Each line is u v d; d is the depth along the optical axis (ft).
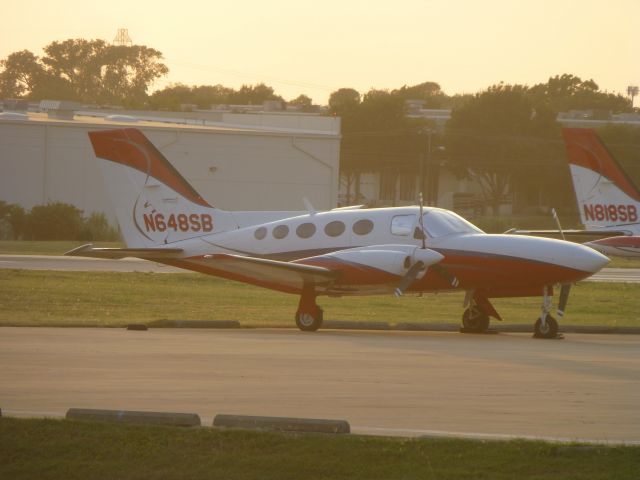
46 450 112.68
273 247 277.64
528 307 340.59
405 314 310.04
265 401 140.77
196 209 294.66
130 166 299.79
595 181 416.87
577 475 104.58
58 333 229.86
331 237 270.26
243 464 108.68
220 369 171.42
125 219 300.81
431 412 134.21
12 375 160.25
